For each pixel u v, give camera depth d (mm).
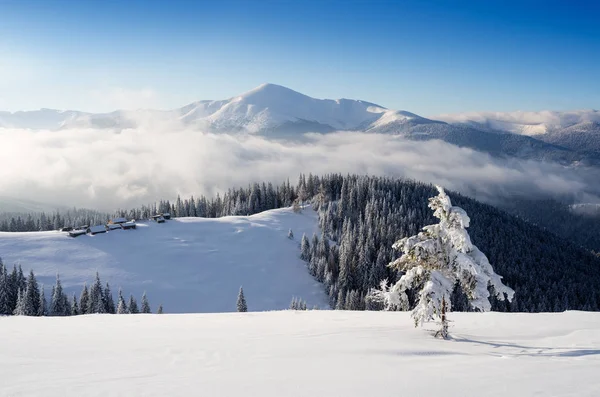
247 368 12117
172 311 89938
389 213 146375
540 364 12242
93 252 110125
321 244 119000
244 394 9531
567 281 132375
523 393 9156
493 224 172375
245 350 14820
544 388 9500
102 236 121062
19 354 14156
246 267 113750
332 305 99125
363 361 13070
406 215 152125
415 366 12281
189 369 12039
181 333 18953
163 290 97000
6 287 73875
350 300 89125
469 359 13312
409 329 20141
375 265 105250
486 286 18422
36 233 119938
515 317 23172
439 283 18312
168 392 9750
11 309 73500
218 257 117188
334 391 9656
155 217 140625
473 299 18625
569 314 24125
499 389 9508
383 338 17484
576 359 13141
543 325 20500
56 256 104938
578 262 158500
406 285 19047
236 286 104125
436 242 18875
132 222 131625
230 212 178250
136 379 10938
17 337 17797
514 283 125500
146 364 12688
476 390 9484
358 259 108312
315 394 9461
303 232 142500
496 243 151000
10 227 174875
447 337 17859
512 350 15141
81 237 118312
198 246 122375
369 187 177250
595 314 24062
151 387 10164
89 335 18375
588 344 16062
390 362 12922
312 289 107250
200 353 14320
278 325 21703
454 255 18484
